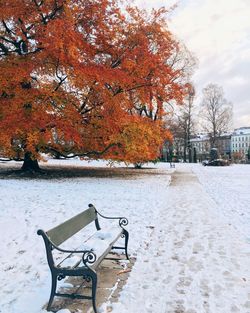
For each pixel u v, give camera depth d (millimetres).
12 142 21766
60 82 20000
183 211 11047
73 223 5535
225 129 70438
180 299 4617
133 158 23469
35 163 23844
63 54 17469
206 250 6836
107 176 24156
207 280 5277
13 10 18562
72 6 19781
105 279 5348
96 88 19516
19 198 12680
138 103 24953
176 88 23297
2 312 4277
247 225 9078
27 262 6102
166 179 22609
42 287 5055
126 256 6352
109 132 20906
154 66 21031
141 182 20203
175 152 89125
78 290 4910
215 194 15461
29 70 18281
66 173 25812
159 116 29547
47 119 18625
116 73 19281
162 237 7832
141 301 4555
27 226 8547
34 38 20125
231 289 4945
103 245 5582
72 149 22984
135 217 9938
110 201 12672
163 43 22484
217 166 45312
